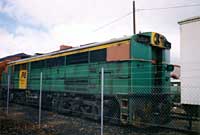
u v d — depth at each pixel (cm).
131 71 890
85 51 1127
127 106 881
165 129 879
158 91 950
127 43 920
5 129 852
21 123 961
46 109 1435
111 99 965
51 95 1387
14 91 1897
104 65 1009
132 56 898
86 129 874
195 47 852
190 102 848
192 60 859
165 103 952
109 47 996
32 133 809
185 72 877
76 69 1175
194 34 858
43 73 1481
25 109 1455
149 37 958
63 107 1264
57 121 1038
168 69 1009
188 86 860
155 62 984
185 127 882
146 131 841
